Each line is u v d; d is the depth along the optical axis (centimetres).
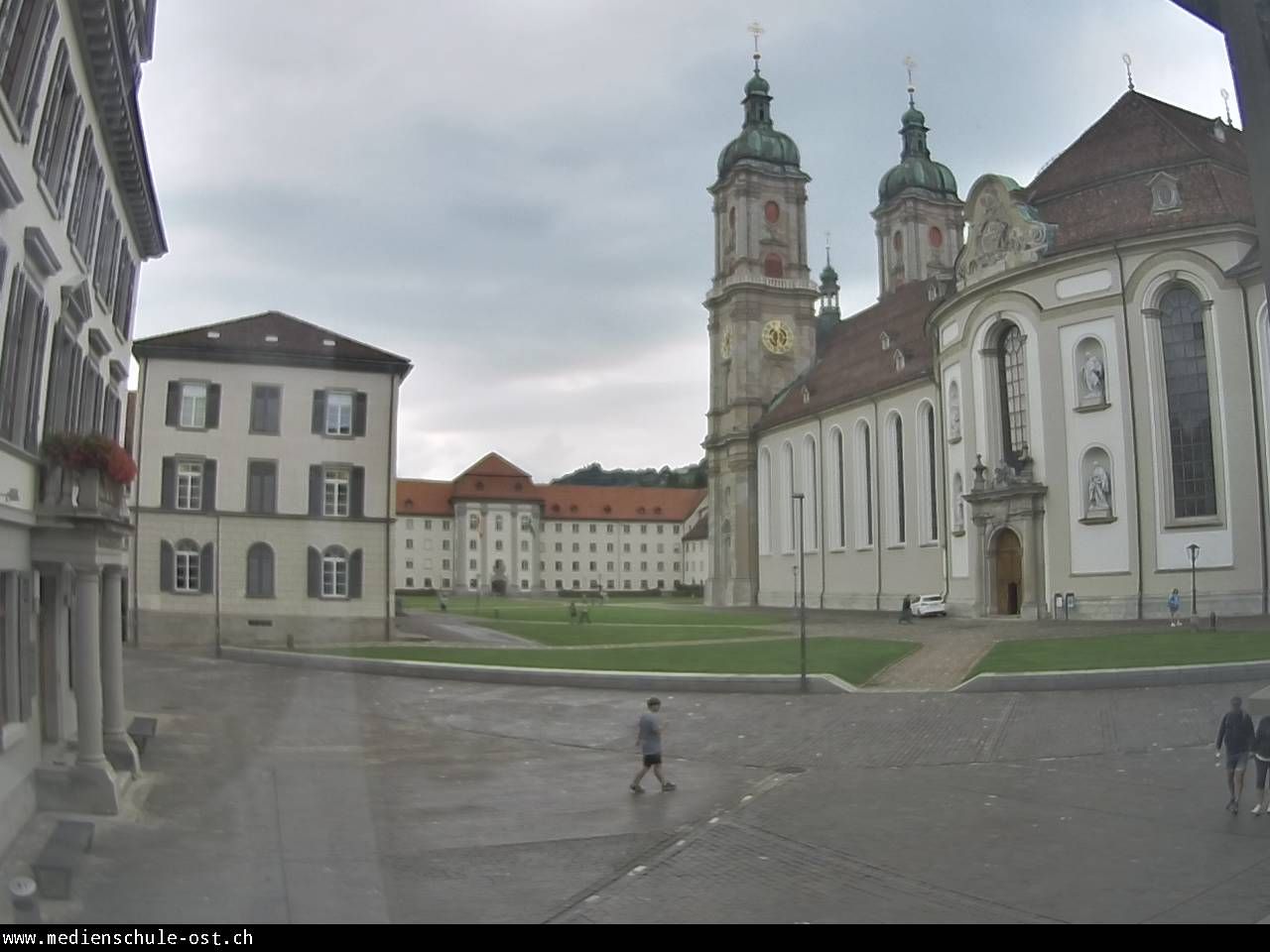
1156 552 4975
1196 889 1120
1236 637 3547
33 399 1495
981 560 5859
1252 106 1241
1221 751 1980
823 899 1115
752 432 9888
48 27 1466
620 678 3116
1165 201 5172
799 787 1797
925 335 7438
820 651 3947
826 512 8656
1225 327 4834
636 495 17112
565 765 2019
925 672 3238
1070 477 5325
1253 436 4728
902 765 1988
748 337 10012
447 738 2208
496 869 1213
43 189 1548
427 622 4909
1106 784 1723
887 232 10981
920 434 7375
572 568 16575
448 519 15238
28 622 1202
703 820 1529
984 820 1490
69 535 1208
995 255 5828
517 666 3372
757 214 10144
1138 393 5078
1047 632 4394
